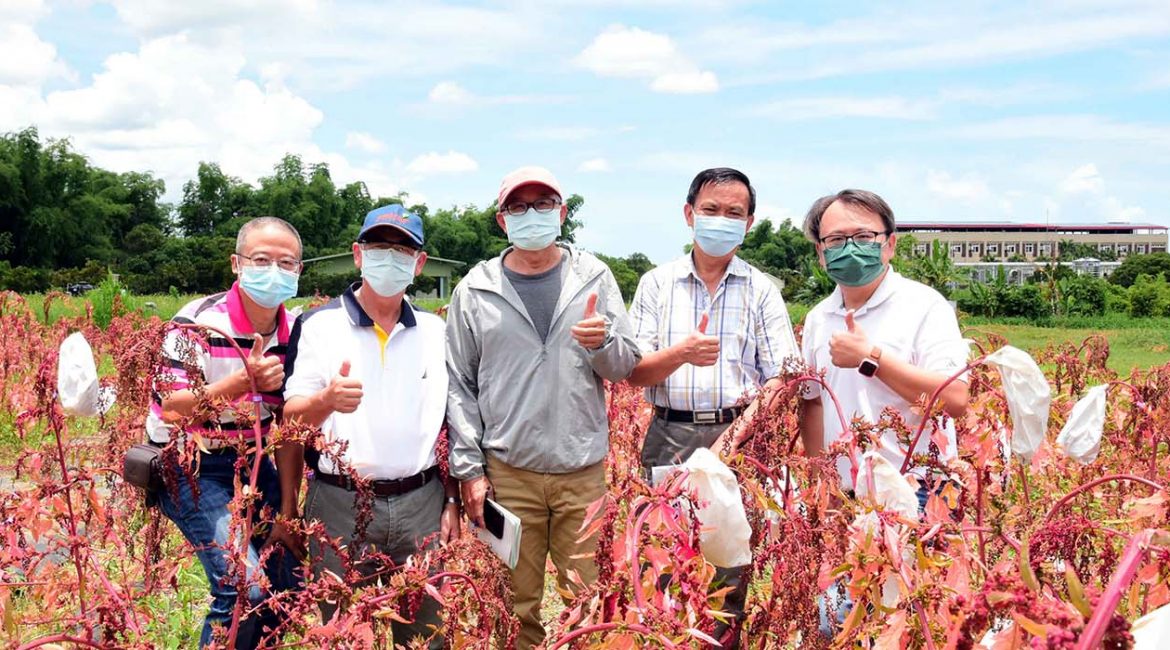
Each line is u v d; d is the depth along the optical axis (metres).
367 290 3.40
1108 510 3.37
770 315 3.89
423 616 3.22
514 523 3.11
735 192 3.74
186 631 3.96
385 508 3.25
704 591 1.90
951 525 2.02
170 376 2.68
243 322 3.25
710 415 3.82
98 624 2.43
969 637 1.56
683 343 3.48
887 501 2.08
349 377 3.21
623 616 1.95
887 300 3.34
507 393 3.56
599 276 3.65
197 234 95.25
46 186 79.88
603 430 3.70
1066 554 2.11
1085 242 132.00
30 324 10.76
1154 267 77.94
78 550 2.78
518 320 3.57
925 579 1.86
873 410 3.24
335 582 2.44
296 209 88.69
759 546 2.65
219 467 3.19
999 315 51.22
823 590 2.28
